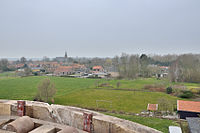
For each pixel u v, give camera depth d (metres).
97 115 4.64
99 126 4.31
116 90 49.94
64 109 5.06
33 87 54.44
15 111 5.39
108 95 43.97
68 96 43.53
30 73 92.69
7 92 47.28
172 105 30.92
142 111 29.05
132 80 66.81
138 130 3.88
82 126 4.65
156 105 29.25
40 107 5.24
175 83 54.59
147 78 69.88
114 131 4.11
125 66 74.38
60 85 60.00
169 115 24.83
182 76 57.78
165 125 18.48
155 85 53.09
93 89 52.38
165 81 58.38
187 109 23.62
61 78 77.06
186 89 43.50
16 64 129.62
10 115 5.41
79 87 56.12
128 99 39.19
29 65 132.12
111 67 94.56
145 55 78.44
